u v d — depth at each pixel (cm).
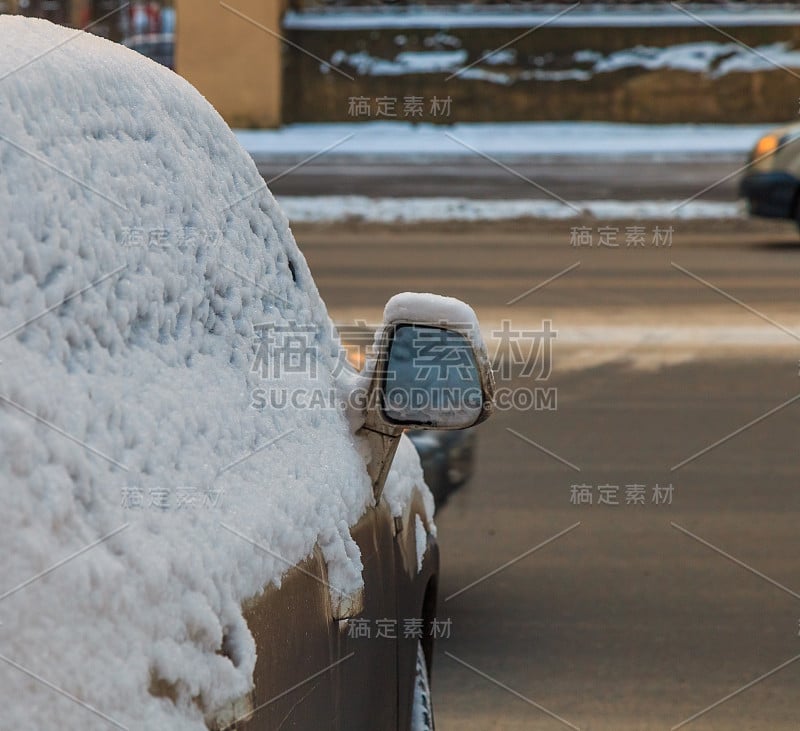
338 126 4844
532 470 1205
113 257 306
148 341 319
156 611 268
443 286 2152
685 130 4912
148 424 296
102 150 318
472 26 4891
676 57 4931
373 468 439
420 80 4891
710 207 3130
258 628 312
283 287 423
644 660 796
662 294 2119
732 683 765
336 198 3275
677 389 1523
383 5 4969
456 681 763
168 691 266
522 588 917
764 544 1014
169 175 353
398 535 492
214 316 363
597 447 1284
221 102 4781
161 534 280
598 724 711
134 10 4966
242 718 292
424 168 3975
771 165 2777
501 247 2673
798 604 893
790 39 4938
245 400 357
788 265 2441
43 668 237
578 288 2162
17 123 286
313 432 400
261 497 334
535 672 777
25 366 262
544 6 4975
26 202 278
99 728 244
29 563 241
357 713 407
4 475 244
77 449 266
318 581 361
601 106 4928
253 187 419
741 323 1903
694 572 951
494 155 4272
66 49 326
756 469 1217
